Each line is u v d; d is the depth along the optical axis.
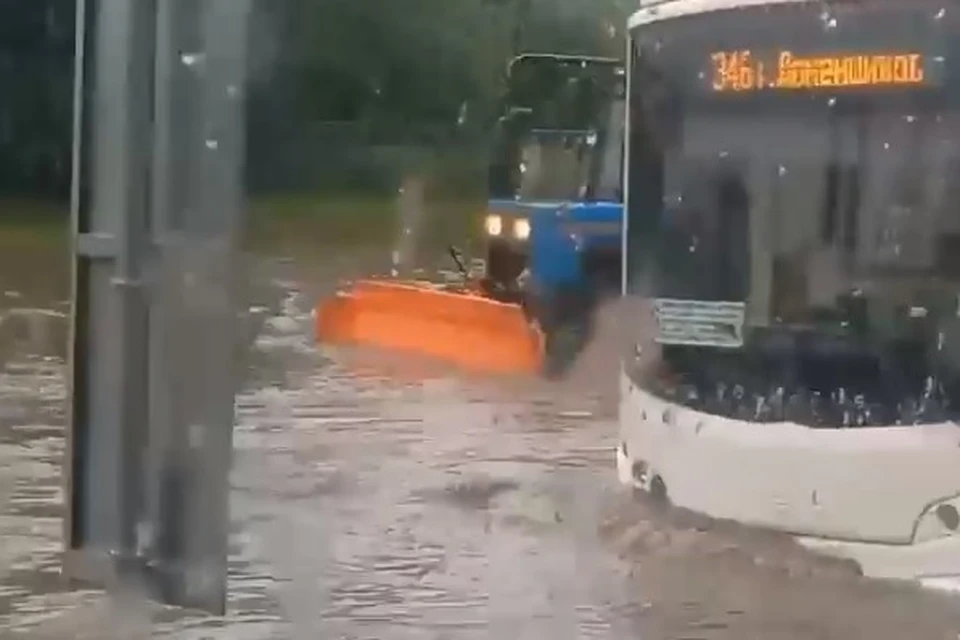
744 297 23.34
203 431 15.09
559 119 46.97
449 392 43.72
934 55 22.22
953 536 21.25
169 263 15.01
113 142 14.99
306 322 60.56
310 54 110.94
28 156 98.38
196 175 14.93
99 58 14.99
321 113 113.12
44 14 94.38
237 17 14.80
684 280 24.03
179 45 14.82
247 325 57.06
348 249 99.50
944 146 22.14
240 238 15.09
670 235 24.34
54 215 99.62
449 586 23.16
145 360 15.09
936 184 22.14
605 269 46.09
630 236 25.09
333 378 45.81
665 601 21.88
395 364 48.38
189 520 15.12
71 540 15.44
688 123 24.30
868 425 21.83
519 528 26.78
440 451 34.66
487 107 100.25
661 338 24.06
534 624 21.27
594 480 31.09
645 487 24.41
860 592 21.48
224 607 16.14
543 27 67.31
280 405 41.06
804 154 23.06
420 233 101.88
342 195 113.25
